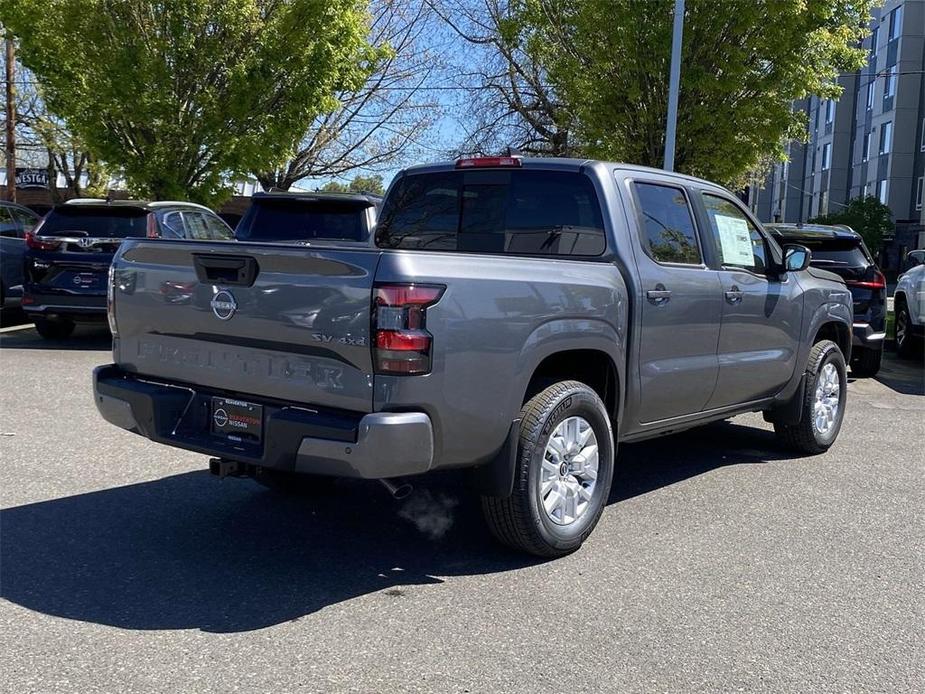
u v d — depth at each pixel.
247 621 3.90
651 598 4.25
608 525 5.32
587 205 5.18
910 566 4.77
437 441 4.05
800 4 16.20
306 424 3.96
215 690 3.31
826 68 18.06
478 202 5.63
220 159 18.11
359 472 3.88
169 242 4.54
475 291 4.11
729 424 8.27
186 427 4.57
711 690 3.41
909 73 41.94
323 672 3.47
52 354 11.12
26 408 7.99
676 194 5.68
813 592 4.39
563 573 4.54
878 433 8.10
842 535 5.23
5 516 5.19
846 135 52.66
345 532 5.08
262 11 18.11
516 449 4.39
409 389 3.89
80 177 38.94
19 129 36.62
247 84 17.45
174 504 5.48
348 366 3.97
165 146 17.62
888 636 3.93
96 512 5.30
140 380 4.82
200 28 17.22
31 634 3.73
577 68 18.38
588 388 4.76
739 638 3.86
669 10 16.69
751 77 17.47
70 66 17.22
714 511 5.64
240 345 4.32
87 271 11.41
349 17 18.36
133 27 17.20
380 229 6.11
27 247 11.52
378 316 3.85
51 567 4.45
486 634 3.83
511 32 19.70
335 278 3.97
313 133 27.23
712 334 5.74
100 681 3.36
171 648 3.63
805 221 58.81
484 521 4.88
